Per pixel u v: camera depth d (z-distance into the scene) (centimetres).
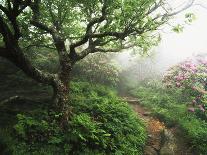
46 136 845
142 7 908
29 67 848
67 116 929
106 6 970
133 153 946
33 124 853
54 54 1571
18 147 765
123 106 1306
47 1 1169
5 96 1073
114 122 1057
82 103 1105
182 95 1545
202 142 1066
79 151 841
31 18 1093
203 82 1483
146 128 1255
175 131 1205
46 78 911
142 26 946
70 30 1263
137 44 1105
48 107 969
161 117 1374
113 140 946
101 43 1086
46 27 1051
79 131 877
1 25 748
